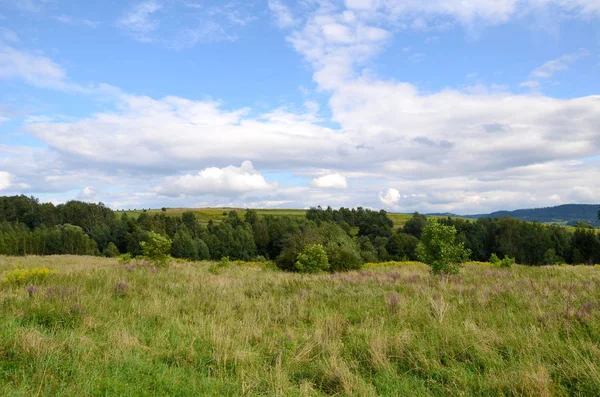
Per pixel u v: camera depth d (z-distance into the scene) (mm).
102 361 4805
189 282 12688
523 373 4199
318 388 4520
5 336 5250
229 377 4703
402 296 9266
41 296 7918
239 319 7500
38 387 3939
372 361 5113
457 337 5645
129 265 17297
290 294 10625
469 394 4129
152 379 4480
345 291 10688
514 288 10188
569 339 5320
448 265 14562
